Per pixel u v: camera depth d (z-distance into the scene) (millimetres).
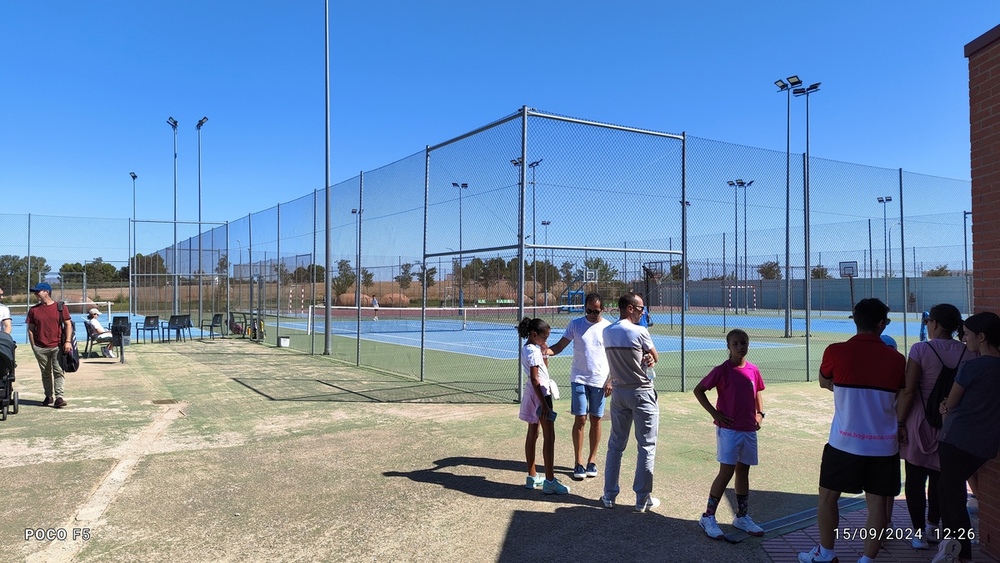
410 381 11867
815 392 10734
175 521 4840
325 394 10359
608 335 5199
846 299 42781
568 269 13461
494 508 5176
